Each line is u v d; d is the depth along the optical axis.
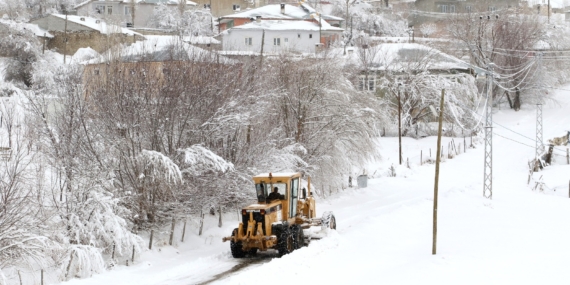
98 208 30.97
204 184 37.03
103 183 32.56
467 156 83.31
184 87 38.03
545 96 112.19
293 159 46.94
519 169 75.56
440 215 45.44
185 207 36.31
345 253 31.36
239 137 41.34
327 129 53.44
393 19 160.12
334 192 58.00
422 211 46.16
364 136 56.28
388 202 52.81
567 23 159.12
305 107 52.22
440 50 106.62
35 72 85.12
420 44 106.88
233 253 31.23
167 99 37.34
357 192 58.28
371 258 30.59
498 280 27.30
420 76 93.06
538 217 46.38
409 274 27.44
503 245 34.84
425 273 27.69
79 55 96.31
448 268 28.75
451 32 125.94
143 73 38.34
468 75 95.94
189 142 37.94
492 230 39.72
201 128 38.28
